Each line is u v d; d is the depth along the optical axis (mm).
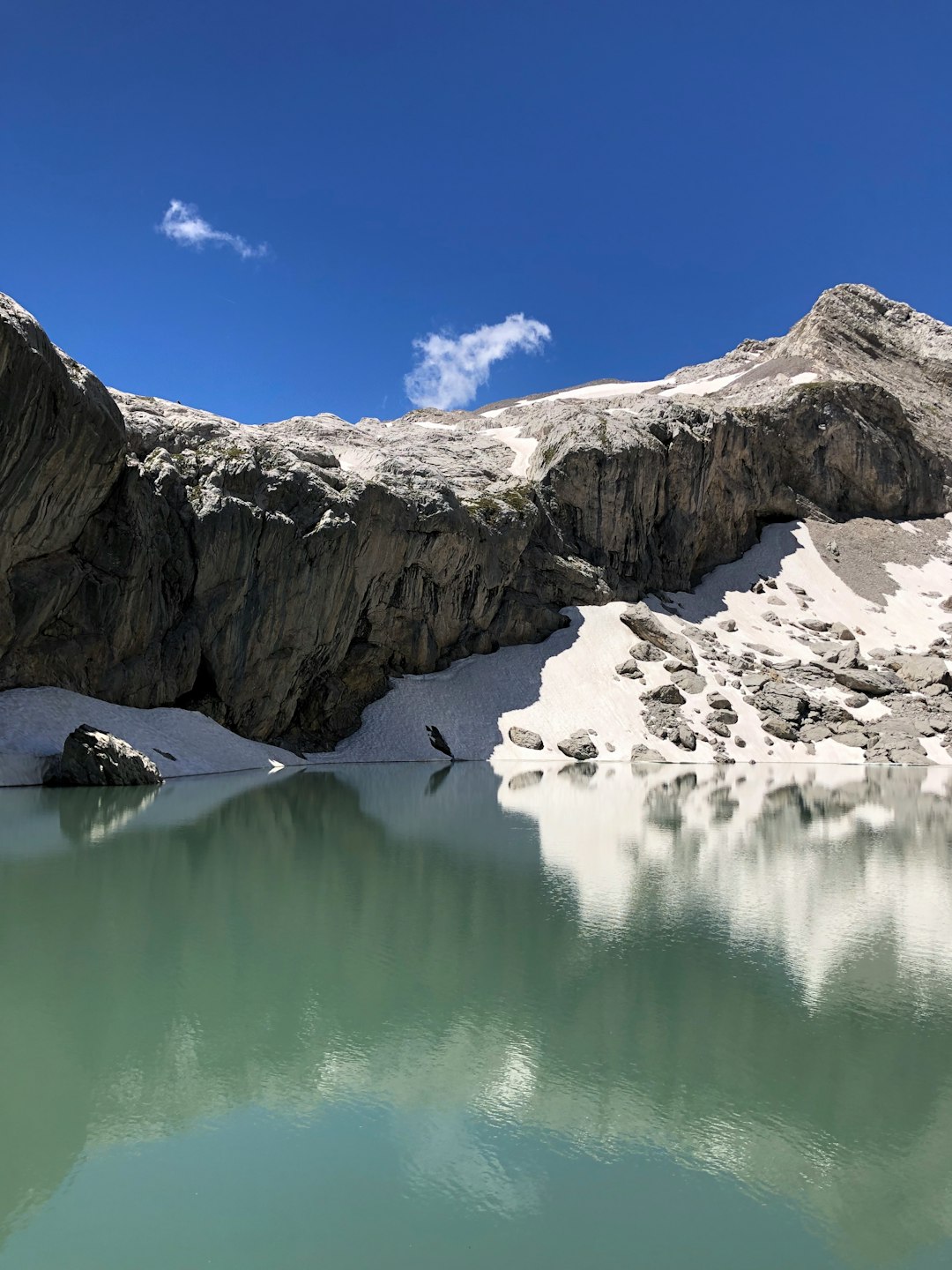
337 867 14688
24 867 13867
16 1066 6945
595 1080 6945
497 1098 6648
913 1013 8516
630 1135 6145
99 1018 7906
